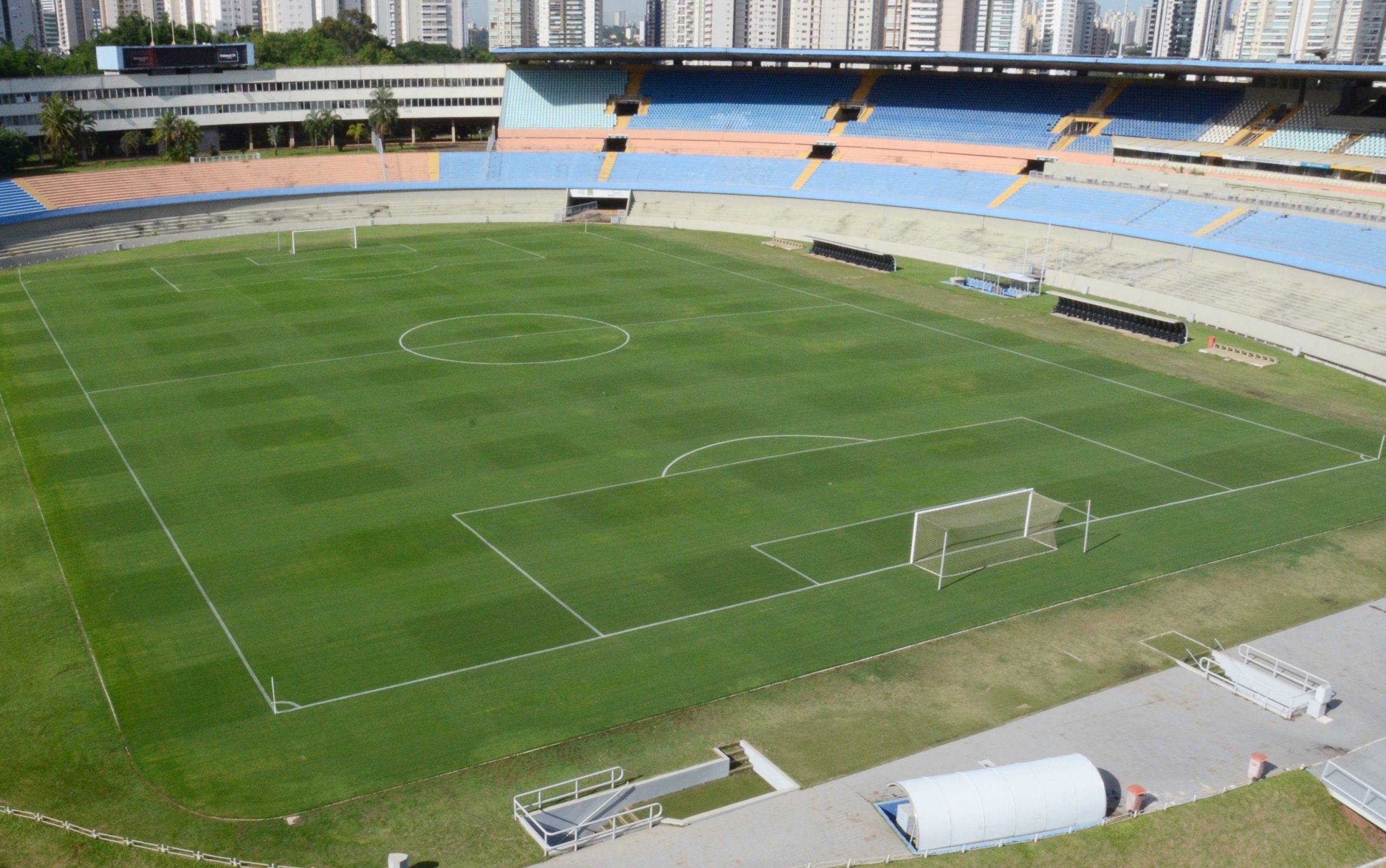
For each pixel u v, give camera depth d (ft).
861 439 174.29
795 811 91.76
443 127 499.92
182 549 134.92
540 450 166.81
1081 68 332.19
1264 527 148.36
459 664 111.86
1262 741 103.09
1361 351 219.20
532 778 95.40
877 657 115.44
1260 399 200.85
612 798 91.76
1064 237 308.81
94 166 400.06
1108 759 99.60
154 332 228.43
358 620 119.44
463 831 88.58
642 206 376.07
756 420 181.68
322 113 449.48
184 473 157.28
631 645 116.16
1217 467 167.94
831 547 138.62
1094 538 143.54
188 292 264.93
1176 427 184.44
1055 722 104.99
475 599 124.26
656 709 105.70
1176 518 149.89
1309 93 323.98
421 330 231.30
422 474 157.38
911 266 309.22
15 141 370.94
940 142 367.04
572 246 329.31
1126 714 106.63
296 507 146.61
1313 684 111.14
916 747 100.83
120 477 155.94
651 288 274.16
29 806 89.97
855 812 91.71
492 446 168.04
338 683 108.27
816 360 215.72
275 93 444.55
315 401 187.01
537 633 117.80
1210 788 96.07
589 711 105.09
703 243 337.72
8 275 284.41
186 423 176.86
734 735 102.27
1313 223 270.46
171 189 360.89
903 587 129.70
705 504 149.48
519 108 419.95
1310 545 143.43
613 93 418.92
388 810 90.84
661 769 97.09
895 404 191.42
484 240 337.11
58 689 106.63
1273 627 123.34
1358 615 126.11
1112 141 343.46
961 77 384.88
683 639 117.50
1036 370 213.46
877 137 376.68
